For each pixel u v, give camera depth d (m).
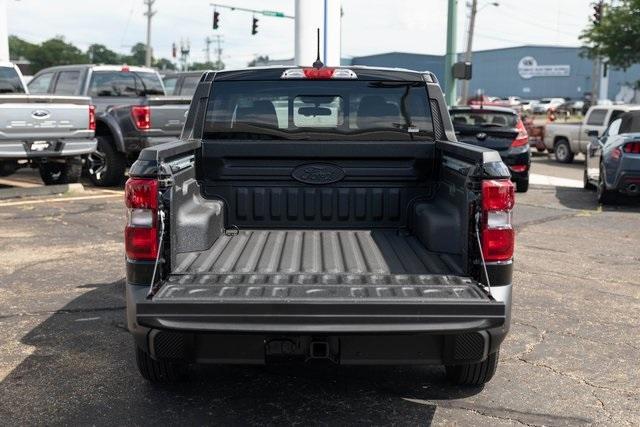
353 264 4.06
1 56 19.72
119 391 4.34
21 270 7.23
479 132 13.62
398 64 127.44
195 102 4.89
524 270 7.55
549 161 22.33
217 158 4.83
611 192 12.08
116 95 13.90
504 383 4.52
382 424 3.94
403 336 3.52
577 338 5.39
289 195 4.89
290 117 4.90
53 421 3.93
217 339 3.51
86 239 8.73
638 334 5.51
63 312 5.89
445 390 4.41
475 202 3.70
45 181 13.09
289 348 3.49
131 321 3.60
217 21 41.31
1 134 10.59
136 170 3.61
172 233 3.80
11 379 4.51
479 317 3.30
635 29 29.58
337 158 4.86
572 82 119.25
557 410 4.14
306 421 3.96
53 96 11.17
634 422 4.00
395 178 4.87
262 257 4.20
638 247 8.80
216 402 4.21
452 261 4.11
